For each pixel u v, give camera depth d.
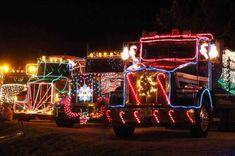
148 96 15.29
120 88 16.38
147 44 17.19
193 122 14.99
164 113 14.97
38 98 22.89
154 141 14.57
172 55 16.77
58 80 22.39
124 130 16.08
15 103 23.31
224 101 17.73
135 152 11.89
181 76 15.60
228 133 17.42
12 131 17.97
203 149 12.50
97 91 20.84
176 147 12.86
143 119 15.20
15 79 27.83
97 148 12.72
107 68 21.31
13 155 13.90
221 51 17.70
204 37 16.80
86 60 21.92
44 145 14.22
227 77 17.88
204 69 16.75
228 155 11.56
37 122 23.41
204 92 15.59
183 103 15.02
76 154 12.52
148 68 15.32
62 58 23.59
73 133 16.25
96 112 20.58
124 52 17.41
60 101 20.83
